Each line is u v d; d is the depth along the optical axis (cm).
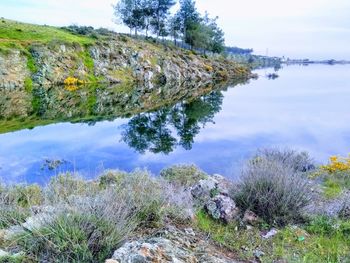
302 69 14388
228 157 1304
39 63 4534
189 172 838
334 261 395
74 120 2170
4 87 3853
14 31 5316
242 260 390
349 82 6359
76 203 372
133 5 8544
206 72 7612
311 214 547
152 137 1730
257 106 3036
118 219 364
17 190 559
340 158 1151
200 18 9325
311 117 2392
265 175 569
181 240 387
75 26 7344
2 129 1770
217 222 513
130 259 288
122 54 6003
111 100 3319
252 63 14575
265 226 506
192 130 1952
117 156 1316
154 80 6078
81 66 5106
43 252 309
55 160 1190
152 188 501
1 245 316
